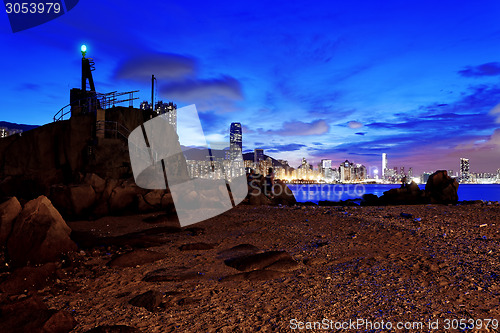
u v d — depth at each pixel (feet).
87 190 39.52
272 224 29.99
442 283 13.82
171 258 19.57
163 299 12.96
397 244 21.34
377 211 36.42
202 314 11.44
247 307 12.00
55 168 57.31
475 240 21.71
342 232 25.73
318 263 17.75
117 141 55.52
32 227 19.29
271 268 16.65
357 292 13.17
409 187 66.33
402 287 13.55
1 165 57.93
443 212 34.76
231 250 21.21
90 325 10.71
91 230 29.81
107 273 16.79
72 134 56.39
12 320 10.28
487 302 11.77
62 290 14.28
